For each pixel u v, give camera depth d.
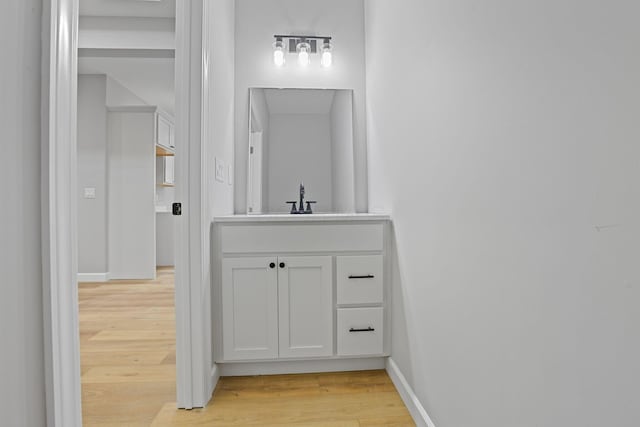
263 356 1.94
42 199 0.71
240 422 1.53
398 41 1.83
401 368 1.79
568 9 0.69
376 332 1.99
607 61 0.61
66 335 0.75
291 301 1.96
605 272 0.62
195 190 1.66
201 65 1.66
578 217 0.68
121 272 4.59
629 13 0.57
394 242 1.93
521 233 0.85
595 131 0.64
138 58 3.48
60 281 0.74
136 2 3.02
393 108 1.93
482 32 1.00
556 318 0.74
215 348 1.91
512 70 0.87
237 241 1.93
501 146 0.92
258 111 2.62
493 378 0.97
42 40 0.71
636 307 0.57
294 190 2.63
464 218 1.12
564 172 0.71
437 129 1.33
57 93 0.72
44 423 0.72
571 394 0.70
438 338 1.34
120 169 4.58
